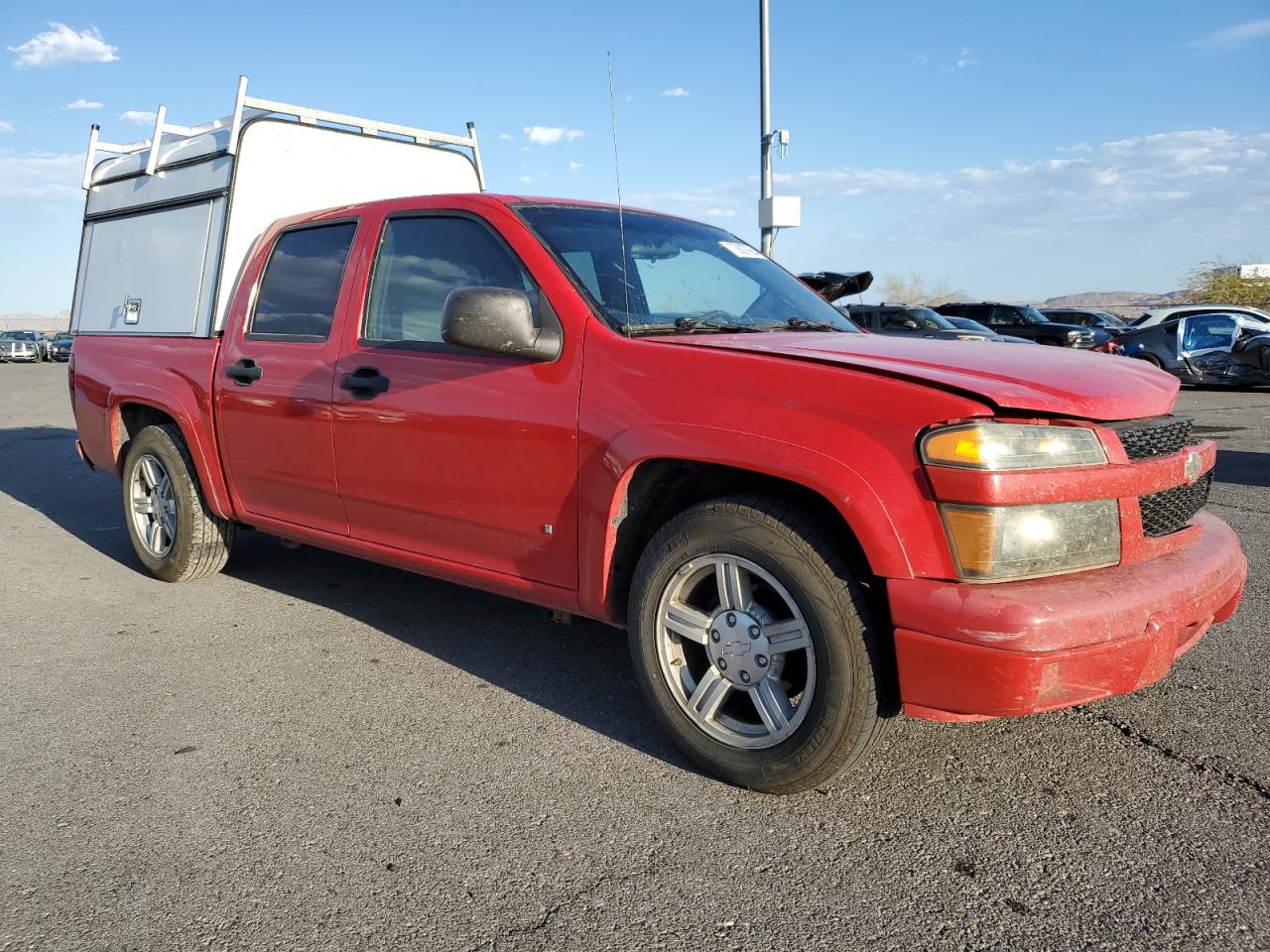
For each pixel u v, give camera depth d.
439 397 3.34
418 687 3.55
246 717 3.29
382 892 2.28
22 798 2.74
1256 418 12.09
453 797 2.72
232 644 4.05
